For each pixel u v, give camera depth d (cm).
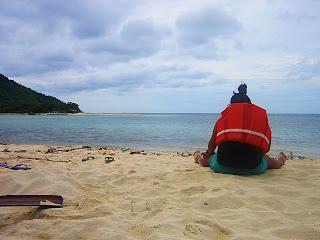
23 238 263
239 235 260
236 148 442
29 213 331
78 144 1329
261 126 437
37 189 411
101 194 402
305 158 820
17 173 483
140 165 600
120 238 256
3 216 324
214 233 269
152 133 2039
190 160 679
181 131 2244
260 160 451
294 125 3619
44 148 1028
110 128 2709
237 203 339
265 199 342
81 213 321
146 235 267
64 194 396
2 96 11494
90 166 587
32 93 13162
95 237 260
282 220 288
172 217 303
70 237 263
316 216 299
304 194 363
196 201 346
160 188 409
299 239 255
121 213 316
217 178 432
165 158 728
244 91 477
